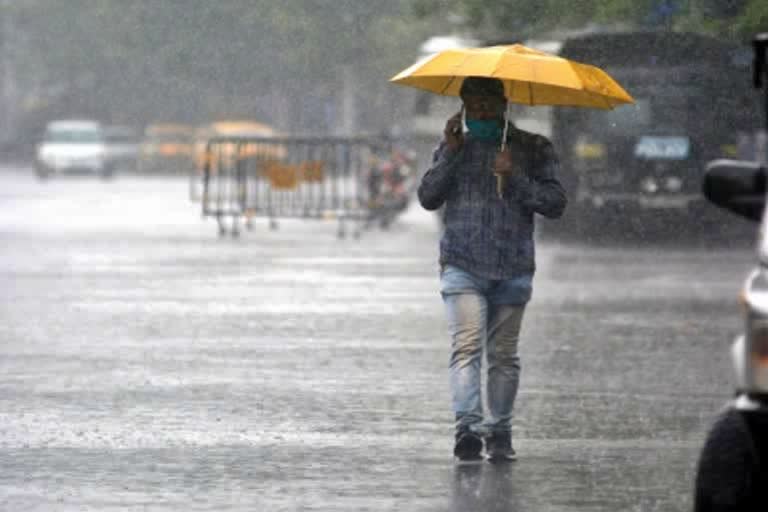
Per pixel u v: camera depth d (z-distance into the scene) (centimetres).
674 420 2658
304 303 4328
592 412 2731
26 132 19850
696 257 5944
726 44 6444
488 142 2316
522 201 2302
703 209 6900
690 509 2044
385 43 13662
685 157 6881
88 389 2941
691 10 5553
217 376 3094
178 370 3164
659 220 6988
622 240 6981
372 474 2245
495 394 2333
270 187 7275
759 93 6769
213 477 2222
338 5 14562
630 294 4556
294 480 2206
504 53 2273
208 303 4322
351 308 4216
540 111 7238
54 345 3516
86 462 2319
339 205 7488
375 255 5972
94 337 3641
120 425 2600
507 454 2333
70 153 15350
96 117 19088
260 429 2572
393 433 2542
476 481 2206
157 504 2056
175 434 2528
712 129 6869
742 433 1528
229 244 6506
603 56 6700
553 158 2334
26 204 9981
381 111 14750
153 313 4100
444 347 3484
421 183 2327
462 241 2300
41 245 6384
